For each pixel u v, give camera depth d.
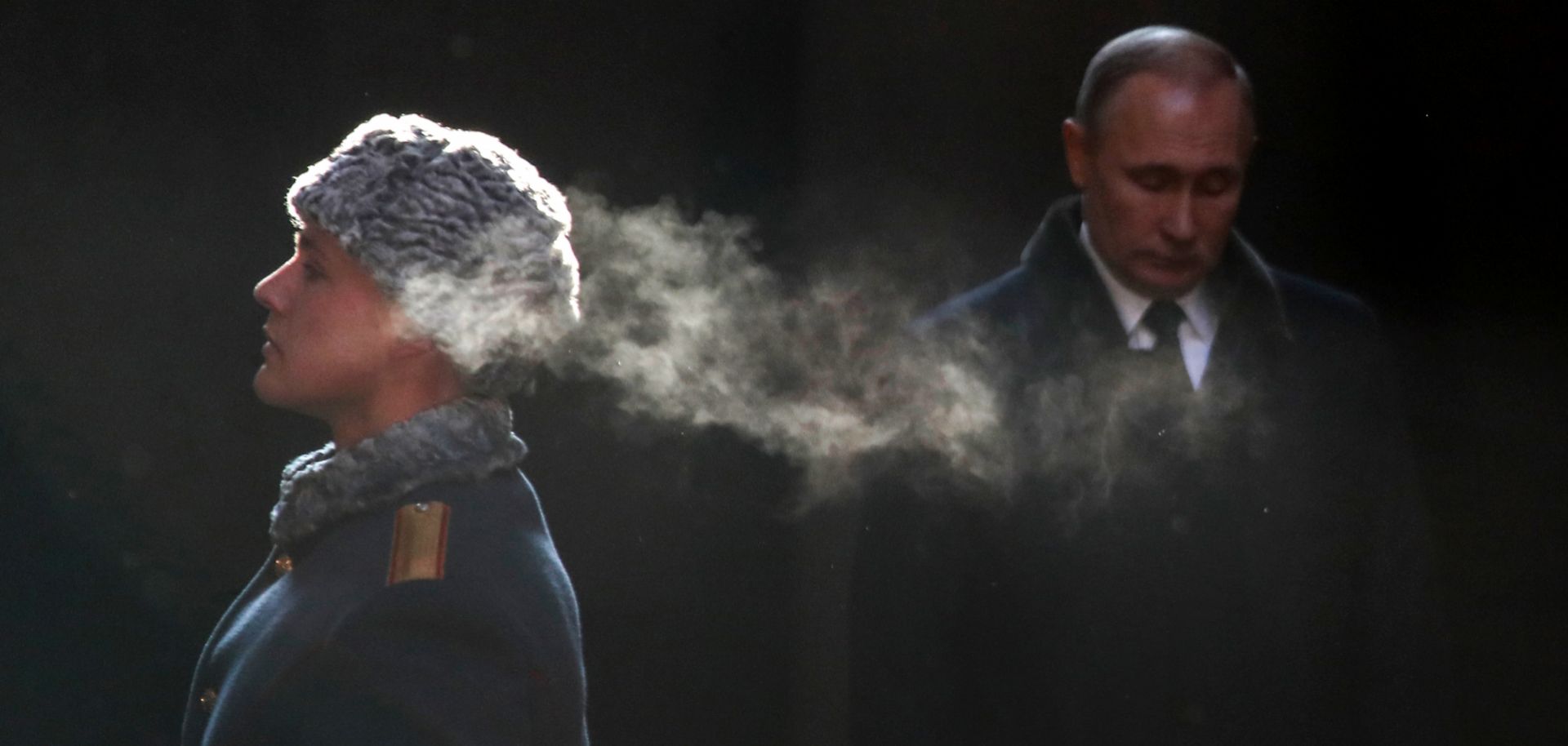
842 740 13.91
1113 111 8.59
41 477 13.46
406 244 5.52
